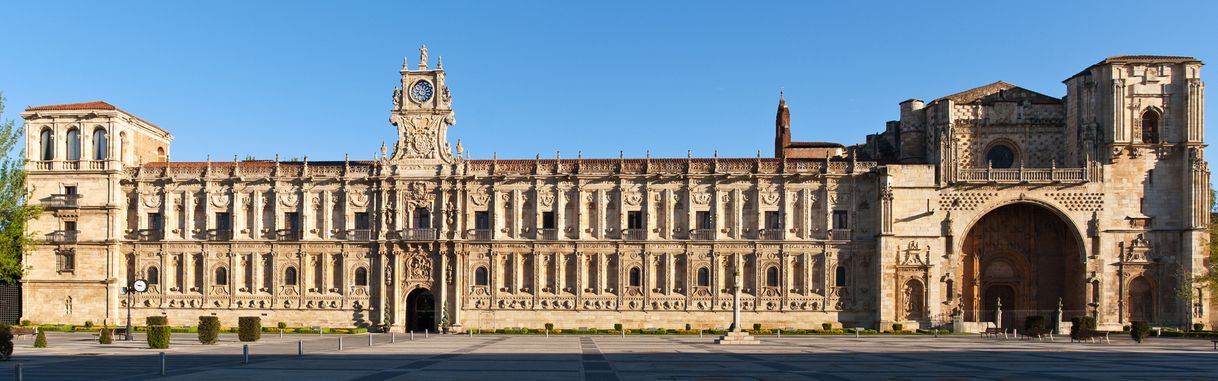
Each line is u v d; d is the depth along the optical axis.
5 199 101.75
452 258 103.00
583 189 103.38
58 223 104.88
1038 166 104.00
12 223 101.50
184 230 105.19
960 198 99.62
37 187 105.19
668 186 102.75
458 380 43.53
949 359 58.66
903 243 99.38
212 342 74.44
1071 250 101.94
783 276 101.38
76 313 104.50
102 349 66.62
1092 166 99.00
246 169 105.62
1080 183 98.88
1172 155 99.06
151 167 106.44
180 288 105.00
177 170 105.88
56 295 104.75
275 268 104.19
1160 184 98.94
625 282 102.44
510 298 102.88
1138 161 99.06
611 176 102.75
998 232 103.62
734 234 101.81
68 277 104.75
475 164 105.12
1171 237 98.69
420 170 104.50
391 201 104.50
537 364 53.50
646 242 102.06
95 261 104.62
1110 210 98.94
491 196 103.94
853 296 100.94
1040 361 57.09
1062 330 94.62
